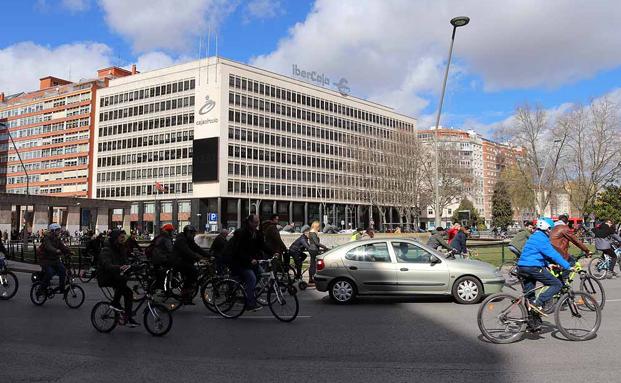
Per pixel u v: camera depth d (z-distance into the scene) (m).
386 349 7.08
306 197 96.62
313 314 10.41
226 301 10.15
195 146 86.19
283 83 94.69
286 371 6.01
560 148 58.16
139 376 5.89
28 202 56.34
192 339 8.02
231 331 8.66
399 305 11.45
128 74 117.69
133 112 95.38
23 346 7.60
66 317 10.47
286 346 7.39
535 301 7.52
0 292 13.55
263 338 8.01
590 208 57.62
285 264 15.19
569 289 7.70
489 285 11.27
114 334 8.52
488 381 5.46
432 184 64.94
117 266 8.58
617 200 56.53
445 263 11.50
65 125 109.06
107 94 99.56
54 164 110.56
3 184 120.94
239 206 85.81
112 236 8.82
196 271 11.36
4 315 10.77
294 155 95.38
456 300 11.35
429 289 11.42
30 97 119.62
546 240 7.53
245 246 9.83
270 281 9.83
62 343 7.81
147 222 91.94
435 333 8.12
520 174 66.81
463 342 7.43
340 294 11.81
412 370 5.95
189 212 87.19
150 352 7.13
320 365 6.27
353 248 12.04
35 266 24.23
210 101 85.69
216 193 83.38
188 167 87.75
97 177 99.75
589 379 5.44
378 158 71.88
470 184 68.38
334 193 101.56
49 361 6.64
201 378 5.77
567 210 97.19
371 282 11.66
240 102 87.62
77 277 18.73
